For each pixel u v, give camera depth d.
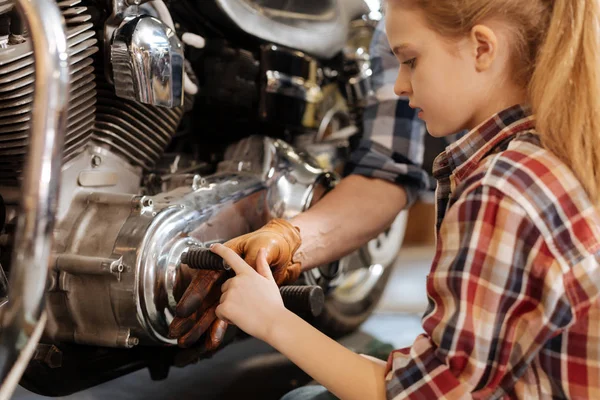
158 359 0.93
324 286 1.16
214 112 1.14
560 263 0.61
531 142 0.66
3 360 0.52
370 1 1.32
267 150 1.05
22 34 0.72
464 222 0.63
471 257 0.61
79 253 0.79
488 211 0.62
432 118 0.71
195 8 1.04
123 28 0.78
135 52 0.78
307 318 1.32
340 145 1.34
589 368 0.64
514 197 0.61
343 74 1.32
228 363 1.30
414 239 2.42
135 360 0.89
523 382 0.66
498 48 0.68
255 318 0.70
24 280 0.51
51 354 0.80
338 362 0.68
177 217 0.83
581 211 0.63
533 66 0.68
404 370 0.64
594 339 0.64
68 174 0.82
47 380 0.81
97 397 1.11
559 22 0.66
